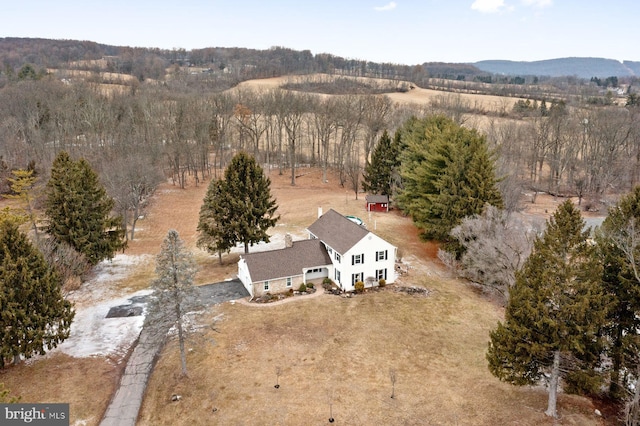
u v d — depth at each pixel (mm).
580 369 24516
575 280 24047
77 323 36375
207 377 29219
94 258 44438
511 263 37656
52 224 43062
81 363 31016
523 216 60719
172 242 28906
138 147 76125
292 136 93438
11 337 28516
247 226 46500
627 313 25203
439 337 33906
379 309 38000
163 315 28594
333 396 27250
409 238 55906
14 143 77188
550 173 84188
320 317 36625
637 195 25406
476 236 41344
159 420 25750
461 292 41688
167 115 88312
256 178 48000
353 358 31125
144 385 28750
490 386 28109
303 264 42656
